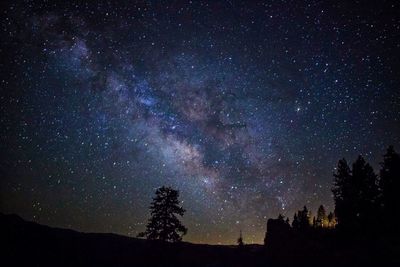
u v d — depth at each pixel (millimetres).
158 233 26766
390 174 31891
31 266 31141
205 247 43125
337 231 33906
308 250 32531
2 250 33000
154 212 27359
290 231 38375
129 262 34656
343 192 33312
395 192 31047
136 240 47969
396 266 24109
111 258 36562
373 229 30688
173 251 26750
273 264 33250
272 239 38062
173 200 27719
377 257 26250
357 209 32031
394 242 27688
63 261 34406
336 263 27969
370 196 32094
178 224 27266
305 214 46000
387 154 32938
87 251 38594
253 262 35438
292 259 32375
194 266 35812
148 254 26641
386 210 31047
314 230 38812
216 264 36344
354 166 33844
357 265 26406
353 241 30984
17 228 40375
